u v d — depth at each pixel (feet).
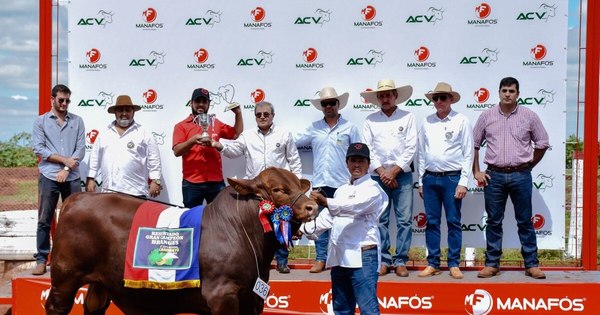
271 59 27.71
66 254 17.63
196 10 27.84
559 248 27.37
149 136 26.48
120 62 28.09
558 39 27.02
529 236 25.09
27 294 24.66
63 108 26.03
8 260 30.55
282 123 27.81
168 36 27.94
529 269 25.07
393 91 25.80
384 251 25.94
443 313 23.99
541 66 27.09
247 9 27.71
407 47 27.35
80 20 28.09
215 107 27.94
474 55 27.25
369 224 19.26
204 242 17.19
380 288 24.18
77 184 26.25
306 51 27.63
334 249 19.44
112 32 28.04
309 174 27.76
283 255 26.04
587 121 26.78
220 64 27.86
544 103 27.20
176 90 28.02
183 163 26.53
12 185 52.85
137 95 28.12
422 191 25.93
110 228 17.49
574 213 28.78
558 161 27.25
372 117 26.32
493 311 23.88
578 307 23.80
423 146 25.80
